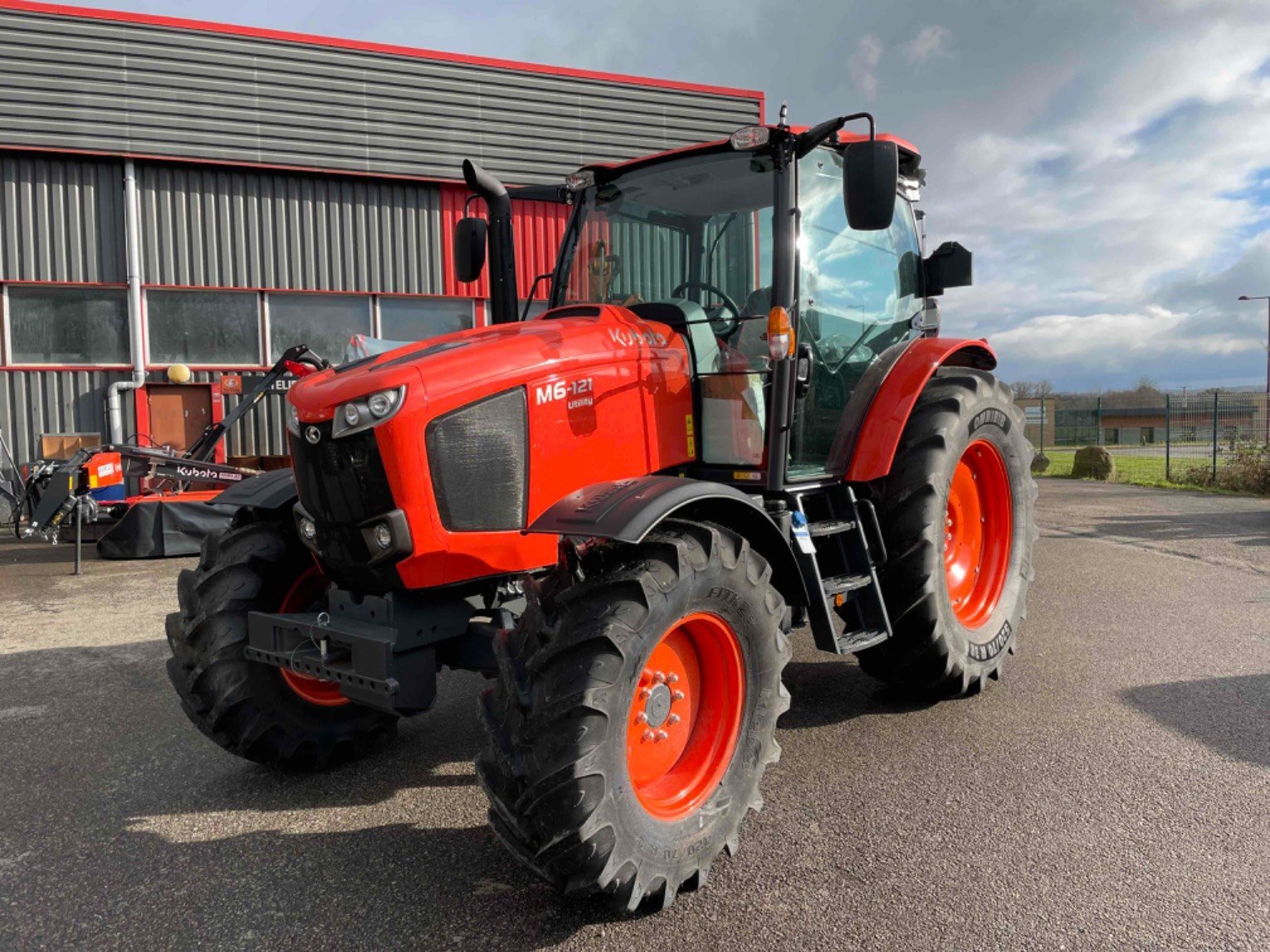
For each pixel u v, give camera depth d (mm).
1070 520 9453
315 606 3213
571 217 3840
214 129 10703
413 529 2586
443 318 12086
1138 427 19422
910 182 4281
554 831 2105
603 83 12617
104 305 10570
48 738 3656
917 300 4336
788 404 3102
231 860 2609
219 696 3066
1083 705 3748
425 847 2680
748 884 2406
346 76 11273
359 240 11539
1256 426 15477
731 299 3369
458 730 3727
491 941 2170
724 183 3400
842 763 3201
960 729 3512
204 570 3223
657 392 3125
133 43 10375
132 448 8305
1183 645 4598
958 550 4109
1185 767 3098
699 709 2572
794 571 2830
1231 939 2105
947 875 2420
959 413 3717
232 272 10961
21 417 10305
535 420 2789
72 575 7332
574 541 2461
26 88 10008
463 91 11867
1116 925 2166
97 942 2193
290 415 2867
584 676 2131
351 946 2160
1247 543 7875
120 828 2828
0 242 10109
